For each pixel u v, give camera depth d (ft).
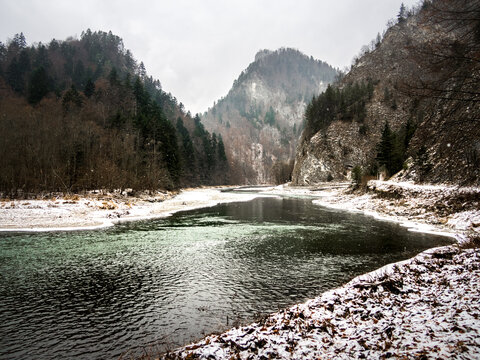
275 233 71.41
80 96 281.74
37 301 32.45
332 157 298.76
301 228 78.23
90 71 435.12
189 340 24.04
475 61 26.00
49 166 144.46
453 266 31.94
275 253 52.60
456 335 16.83
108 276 40.78
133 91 329.52
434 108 31.48
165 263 46.91
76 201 118.52
